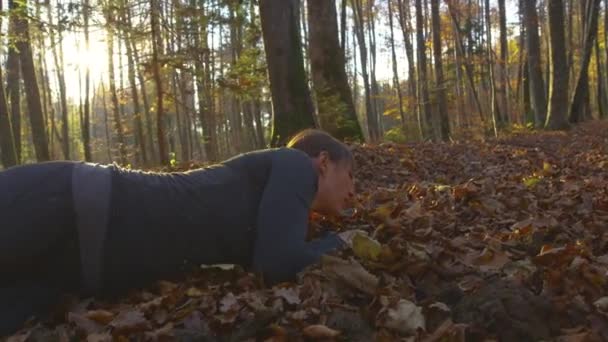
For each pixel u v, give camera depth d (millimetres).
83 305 2736
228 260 2973
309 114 10773
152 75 12773
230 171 2939
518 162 9000
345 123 11977
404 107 38438
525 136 16562
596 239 3570
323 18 12516
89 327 2535
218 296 2777
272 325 2361
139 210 2695
